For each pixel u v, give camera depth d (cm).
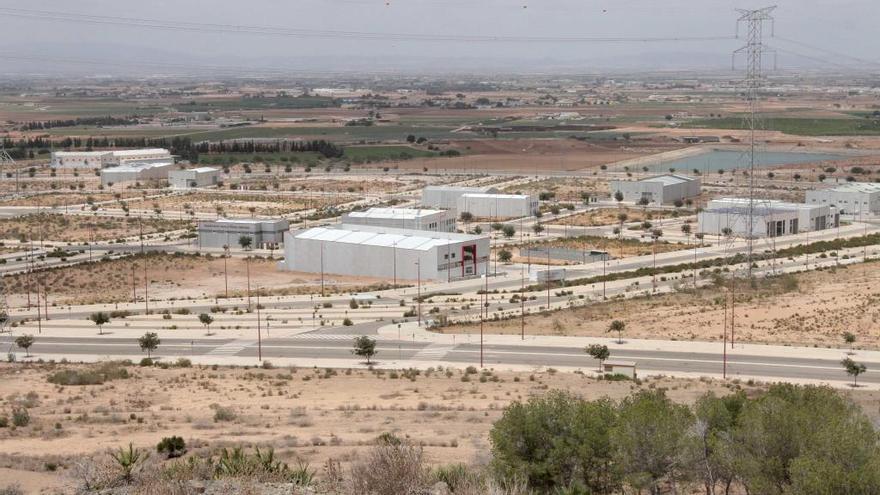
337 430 7712
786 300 14312
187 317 14425
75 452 6706
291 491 3791
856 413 5884
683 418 5431
